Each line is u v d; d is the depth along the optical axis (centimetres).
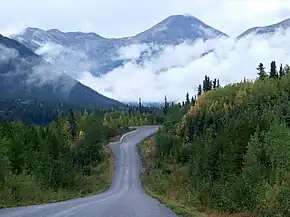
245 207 2339
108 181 9362
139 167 11356
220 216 2333
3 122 6862
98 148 12056
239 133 4178
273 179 2361
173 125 14825
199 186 3394
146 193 5981
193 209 2773
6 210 2252
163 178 8356
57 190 5112
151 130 19050
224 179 3462
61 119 14475
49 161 5322
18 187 3512
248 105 12225
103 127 14988
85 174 9862
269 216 1962
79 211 2239
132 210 2459
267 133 3112
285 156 2673
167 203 3262
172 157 10319
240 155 3716
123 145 14862
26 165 4681
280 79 14050
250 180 2489
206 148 4597
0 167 3659
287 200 1936
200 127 11975
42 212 2122
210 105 13438
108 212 2242
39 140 6906
